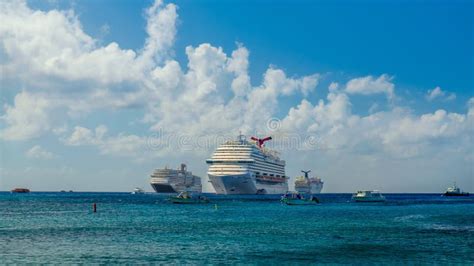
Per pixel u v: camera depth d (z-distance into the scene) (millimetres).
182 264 43406
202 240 57719
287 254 48250
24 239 58781
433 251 50281
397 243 55594
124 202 172750
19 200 198500
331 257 46812
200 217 93750
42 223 79750
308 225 76250
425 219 89688
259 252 49312
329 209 125938
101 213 106438
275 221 84062
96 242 56156
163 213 106250
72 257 46500
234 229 69875
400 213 108812
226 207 133250
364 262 44625
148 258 46062
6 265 42938
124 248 51688
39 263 43781
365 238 59781
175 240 57750
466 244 54906
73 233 64875
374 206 147750
